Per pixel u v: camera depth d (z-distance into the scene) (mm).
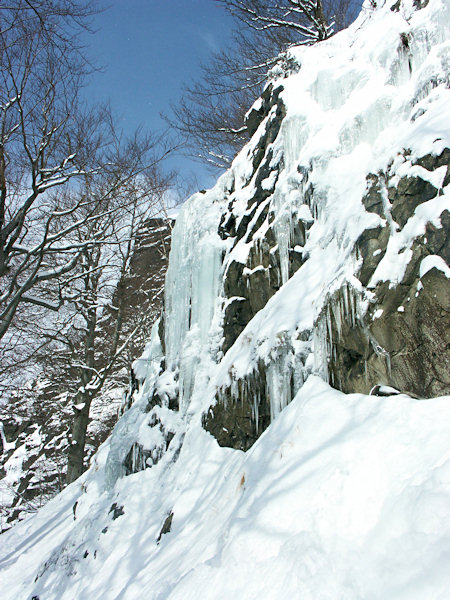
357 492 2930
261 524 3271
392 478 2836
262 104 8297
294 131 6613
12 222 7496
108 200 10094
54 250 8180
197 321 7746
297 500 3225
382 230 4117
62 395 18000
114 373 17672
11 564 8625
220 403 5992
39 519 10312
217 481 5293
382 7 7020
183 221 9023
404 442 3031
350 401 3801
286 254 5992
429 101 4668
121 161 10016
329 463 3299
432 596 2029
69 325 14852
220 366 6484
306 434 3797
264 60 14320
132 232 13484
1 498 18484
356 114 5711
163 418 7754
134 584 4734
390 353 3725
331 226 5254
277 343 4918
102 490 8758
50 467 18875
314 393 4180
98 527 6930
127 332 16812
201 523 4730
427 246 3613
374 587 2293
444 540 2236
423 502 2465
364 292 3959
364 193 4512
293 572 2684
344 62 6668
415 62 5508
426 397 3486
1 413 14305
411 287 3635
